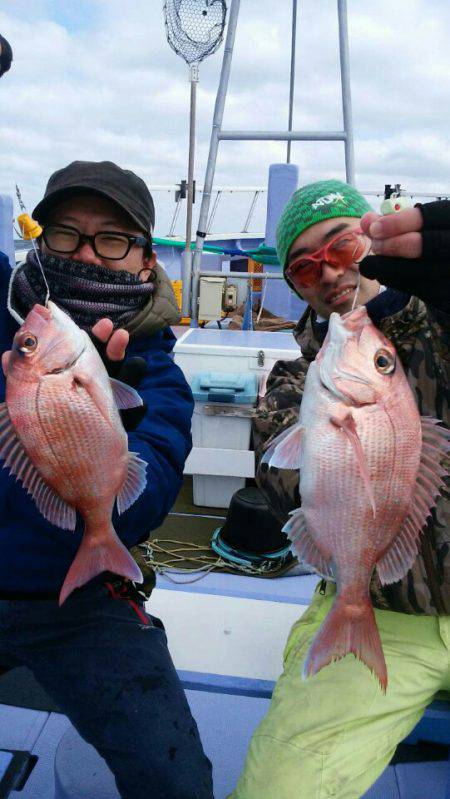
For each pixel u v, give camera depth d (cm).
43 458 133
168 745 157
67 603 181
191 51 548
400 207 140
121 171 199
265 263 634
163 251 905
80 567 135
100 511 136
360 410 131
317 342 228
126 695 163
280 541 326
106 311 194
